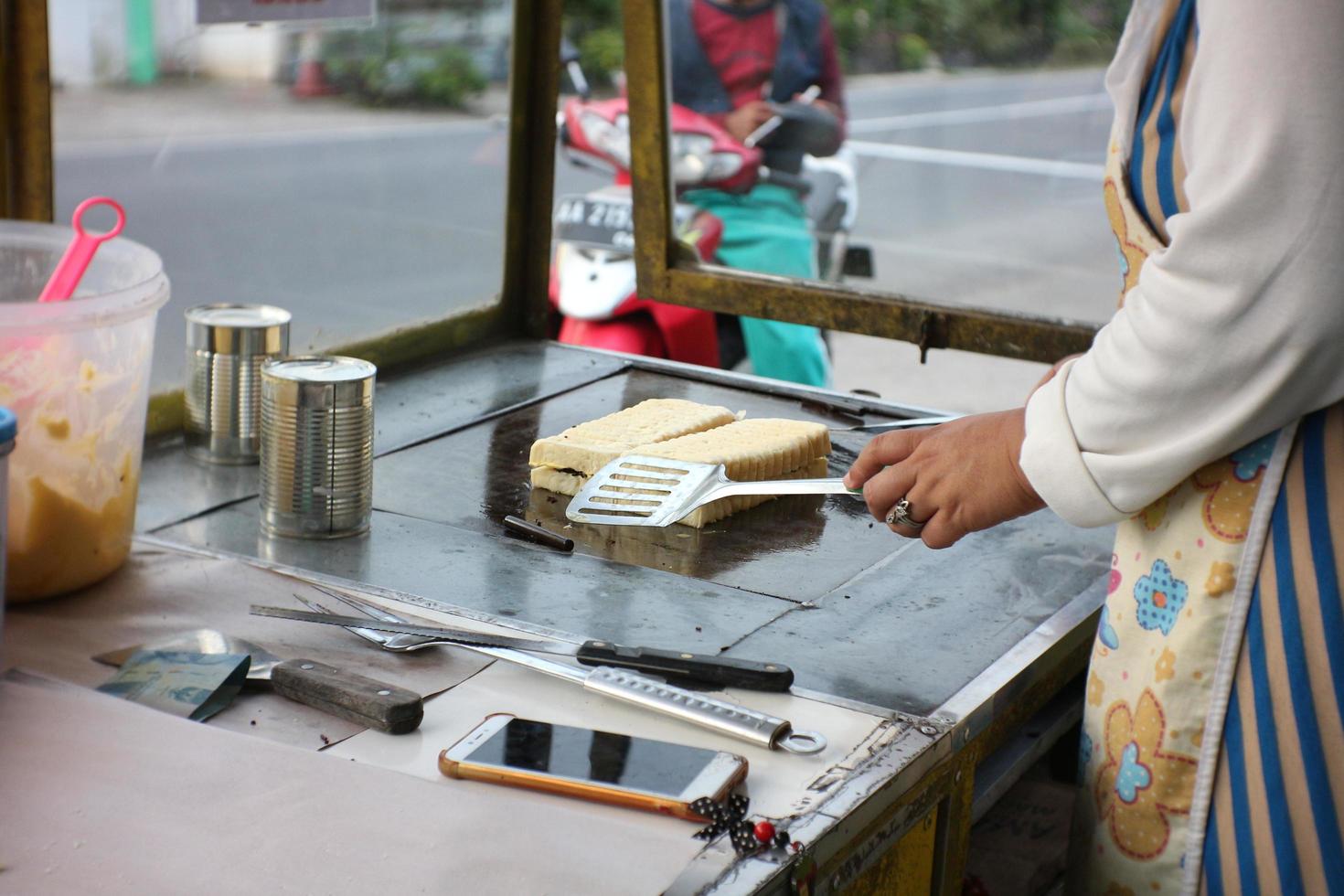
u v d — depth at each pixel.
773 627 1.19
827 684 1.08
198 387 1.59
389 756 0.92
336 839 0.79
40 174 1.53
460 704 1.00
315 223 2.68
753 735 0.95
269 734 0.95
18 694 0.95
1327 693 0.97
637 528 1.44
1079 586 1.33
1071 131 2.07
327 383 1.32
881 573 1.34
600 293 3.00
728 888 0.78
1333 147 0.84
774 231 2.27
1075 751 1.54
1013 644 1.18
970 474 1.09
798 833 0.84
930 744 0.98
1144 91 1.05
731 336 3.04
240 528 1.39
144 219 2.52
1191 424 0.94
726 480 1.42
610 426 1.61
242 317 1.62
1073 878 1.17
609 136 3.04
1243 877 1.01
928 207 2.22
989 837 1.36
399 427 1.74
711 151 2.15
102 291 1.31
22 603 1.14
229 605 1.17
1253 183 0.86
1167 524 1.03
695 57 2.06
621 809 0.86
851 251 2.28
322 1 2.02
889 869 0.97
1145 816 1.06
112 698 0.95
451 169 2.72
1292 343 0.89
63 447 1.12
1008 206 2.16
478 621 1.17
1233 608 0.99
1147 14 1.04
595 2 3.51
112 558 1.20
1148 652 1.05
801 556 1.38
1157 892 1.07
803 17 2.12
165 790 0.83
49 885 0.73
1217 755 1.02
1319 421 0.96
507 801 0.84
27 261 1.32
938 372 3.99
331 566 1.29
